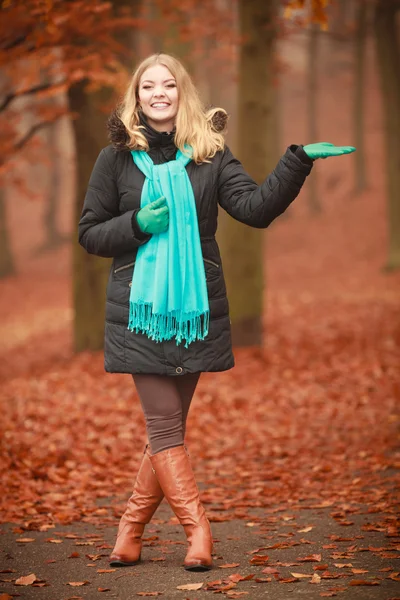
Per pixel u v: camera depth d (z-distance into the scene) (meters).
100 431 13.19
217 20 21.16
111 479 10.26
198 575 6.07
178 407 6.35
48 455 11.12
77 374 18.52
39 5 12.81
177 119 6.22
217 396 15.94
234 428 13.55
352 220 45.75
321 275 36.97
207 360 6.23
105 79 15.56
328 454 11.30
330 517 7.93
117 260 6.29
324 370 17.70
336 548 6.70
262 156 20.00
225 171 6.29
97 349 21.38
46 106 19.59
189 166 6.24
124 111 6.33
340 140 61.47
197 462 11.46
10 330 33.72
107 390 16.61
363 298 28.97
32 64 15.98
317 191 49.69
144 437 12.81
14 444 11.64
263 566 6.26
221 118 6.42
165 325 6.12
